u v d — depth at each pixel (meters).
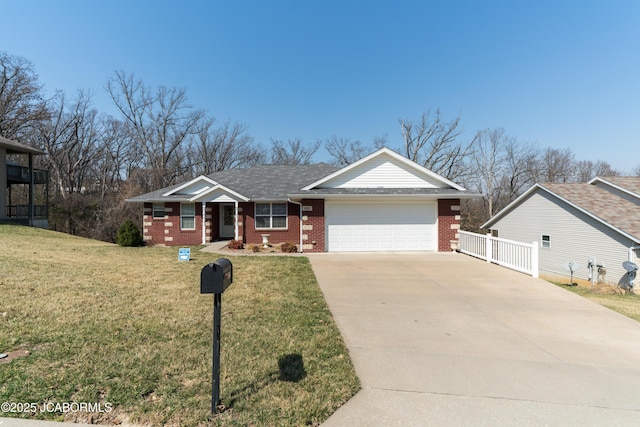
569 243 18.55
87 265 9.11
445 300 6.62
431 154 36.28
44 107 31.16
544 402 3.13
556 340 4.68
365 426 2.72
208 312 5.39
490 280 8.39
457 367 3.80
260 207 17.39
